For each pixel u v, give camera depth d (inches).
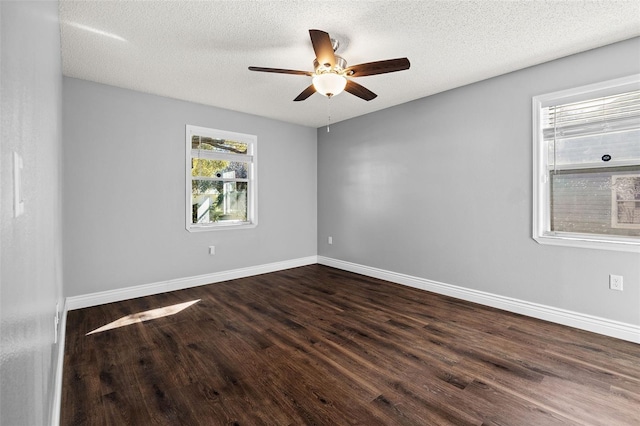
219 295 147.3
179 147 155.3
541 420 64.2
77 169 128.5
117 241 138.7
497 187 127.3
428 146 151.1
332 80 96.8
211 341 99.8
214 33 94.7
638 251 95.7
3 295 16.6
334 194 204.5
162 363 86.5
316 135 216.8
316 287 160.2
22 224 23.4
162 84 134.8
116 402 70.1
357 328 109.6
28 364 25.5
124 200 140.3
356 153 188.4
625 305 98.8
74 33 94.0
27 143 26.6
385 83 134.0
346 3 81.0
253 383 77.5
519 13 84.7
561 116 112.7
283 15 85.9
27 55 27.2
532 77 117.0
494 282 129.4
